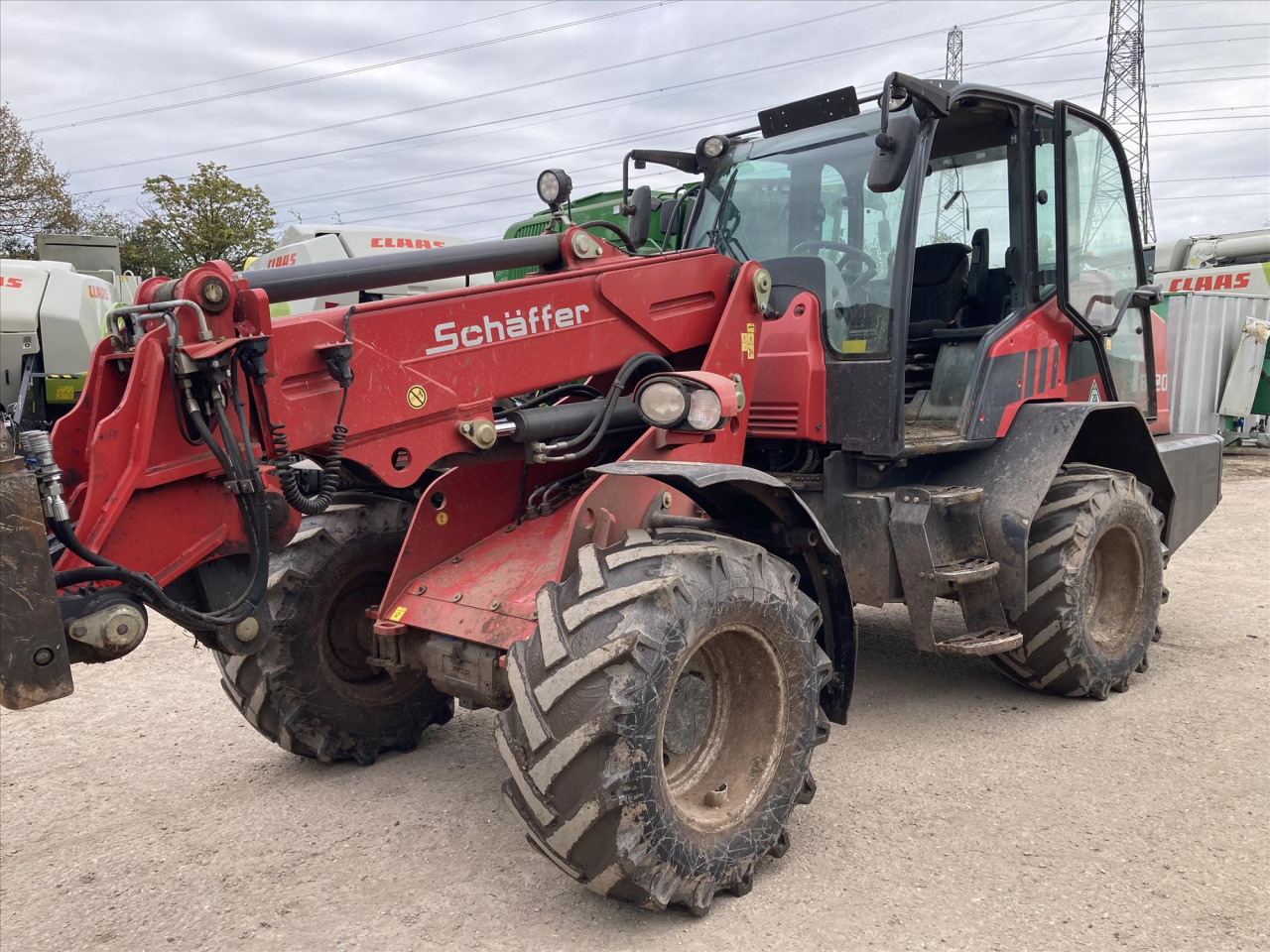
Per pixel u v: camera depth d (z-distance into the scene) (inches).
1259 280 519.8
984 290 166.1
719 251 161.9
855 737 145.3
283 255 412.5
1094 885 102.8
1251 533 304.3
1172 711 154.3
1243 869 105.7
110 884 107.0
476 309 112.7
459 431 111.7
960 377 152.3
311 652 128.8
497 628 106.4
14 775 138.3
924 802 123.0
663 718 91.2
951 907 98.8
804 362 139.2
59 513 80.4
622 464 106.0
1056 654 151.3
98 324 364.5
